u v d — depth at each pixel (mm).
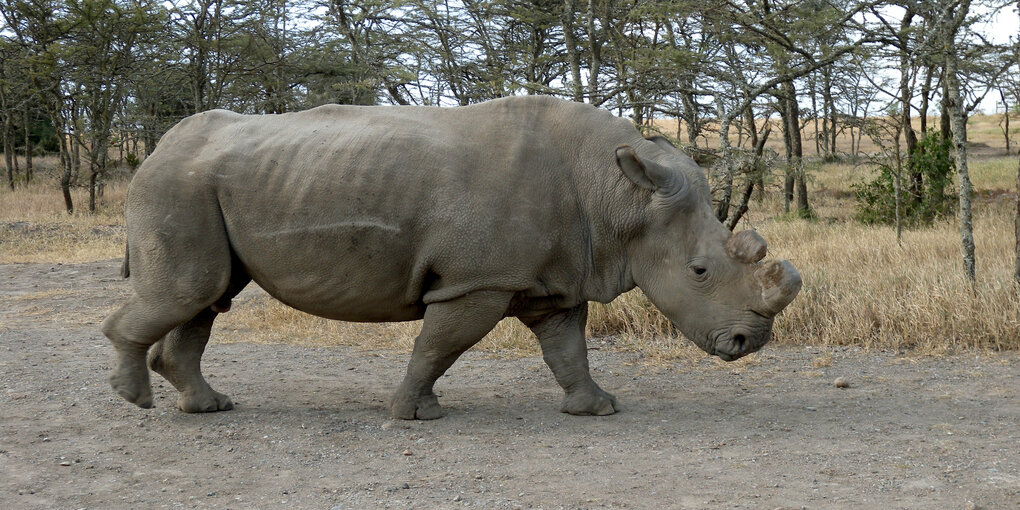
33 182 35562
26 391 7566
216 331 10953
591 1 13555
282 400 7359
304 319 11430
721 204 10906
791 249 15094
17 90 30641
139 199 6418
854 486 4918
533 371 8547
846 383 7758
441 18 16578
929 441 5883
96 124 29172
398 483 5098
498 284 6117
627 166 6055
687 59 11680
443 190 6094
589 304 10617
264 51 27594
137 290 6402
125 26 27359
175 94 32938
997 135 56688
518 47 18703
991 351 8992
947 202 20531
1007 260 12523
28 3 27688
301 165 6312
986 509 4484
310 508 4695
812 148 42906
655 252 6184
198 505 4758
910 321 9555
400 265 6242
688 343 9734
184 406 6816
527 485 5031
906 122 20688
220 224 6410
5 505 4746
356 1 16391
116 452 5785
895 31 11211
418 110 6617
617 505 4672
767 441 5949
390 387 7918
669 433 6195
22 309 12719
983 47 10812
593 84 13391
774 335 9852
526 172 6195
